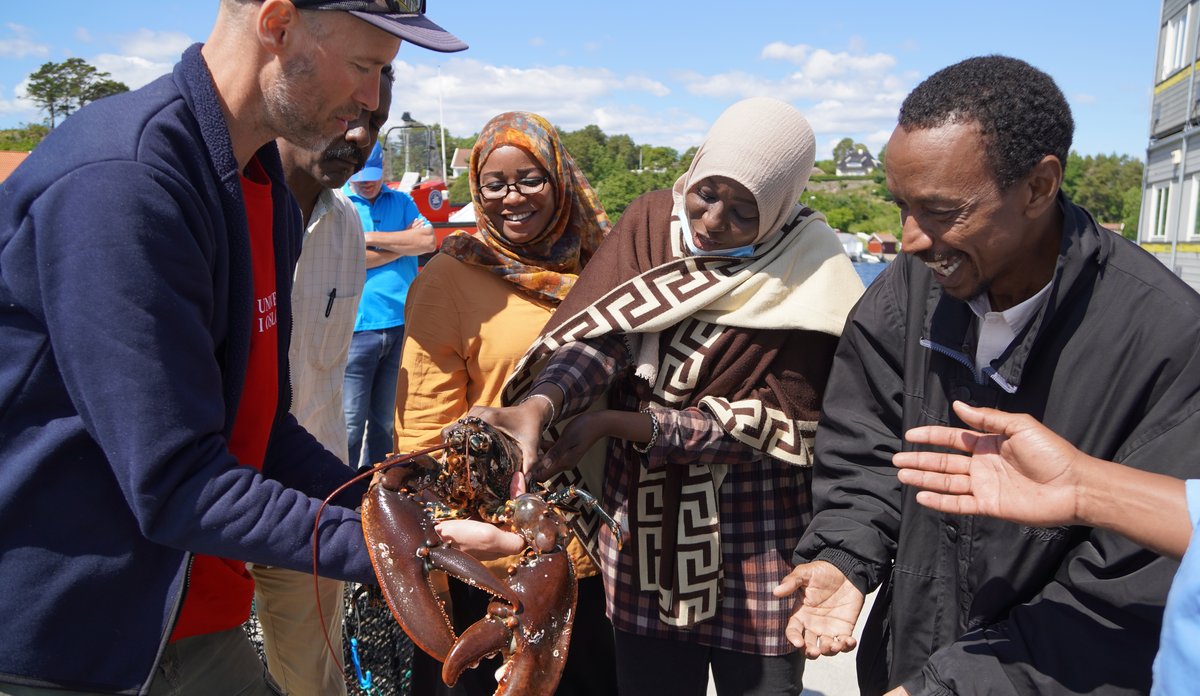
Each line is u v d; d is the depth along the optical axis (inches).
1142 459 64.9
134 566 66.0
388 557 63.5
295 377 122.4
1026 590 71.2
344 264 126.1
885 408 83.5
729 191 91.8
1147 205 620.4
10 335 61.5
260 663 85.1
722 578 96.3
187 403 60.9
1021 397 70.8
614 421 90.3
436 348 111.0
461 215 424.5
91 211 57.5
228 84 66.3
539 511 70.9
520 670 61.9
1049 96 63.7
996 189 64.2
